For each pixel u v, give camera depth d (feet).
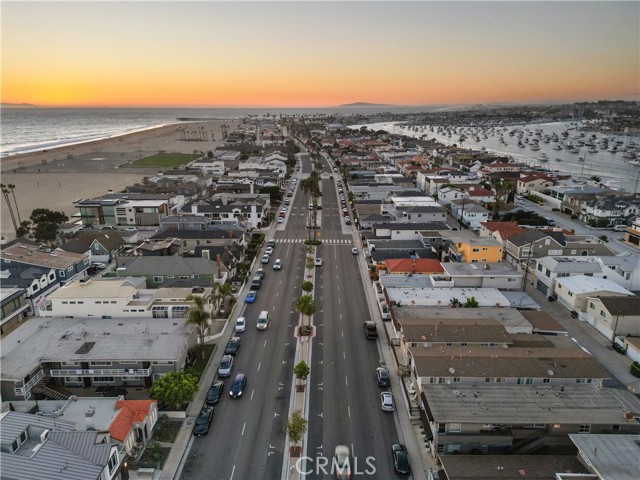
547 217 475.72
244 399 181.47
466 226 434.30
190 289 246.27
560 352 184.44
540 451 145.89
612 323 223.10
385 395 178.40
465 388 163.73
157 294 239.71
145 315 224.53
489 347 193.16
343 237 403.75
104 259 337.52
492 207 473.67
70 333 205.16
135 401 163.53
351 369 202.08
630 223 413.18
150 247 315.78
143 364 186.70
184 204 481.87
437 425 146.41
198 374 194.18
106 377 189.16
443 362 173.17
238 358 209.77
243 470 146.10
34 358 184.85
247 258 339.16
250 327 238.27
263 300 271.08
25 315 246.27
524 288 279.69
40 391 182.39
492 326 204.64
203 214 433.07
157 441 157.89
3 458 118.32
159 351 191.11
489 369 170.40
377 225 376.48
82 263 305.73
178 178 605.73
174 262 280.31
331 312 255.70
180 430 164.14
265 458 151.33
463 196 505.25
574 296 248.93
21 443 127.95
